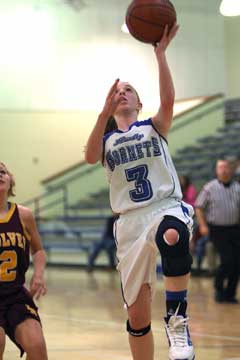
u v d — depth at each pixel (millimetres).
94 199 19984
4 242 4508
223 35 21766
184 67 21391
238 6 17094
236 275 10188
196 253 14633
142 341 4621
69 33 20578
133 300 4520
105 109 4496
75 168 20516
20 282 4582
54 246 19422
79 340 7102
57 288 13047
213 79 21703
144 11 4430
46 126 20578
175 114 20375
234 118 20922
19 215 4652
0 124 20188
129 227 4438
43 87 20453
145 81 20922
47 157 20609
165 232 4121
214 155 18156
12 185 4742
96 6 20750
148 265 4445
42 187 20531
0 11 19953
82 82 20688
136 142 4453
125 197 4469
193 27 21516
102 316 9016
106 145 4566
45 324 8312
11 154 20297
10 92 20188
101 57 20828
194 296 11086
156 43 4555
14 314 4453
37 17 20281
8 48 20062
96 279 15094
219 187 10227
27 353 4332
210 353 6195
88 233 18766
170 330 4156
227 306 9805
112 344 6836
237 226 10172
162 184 4426
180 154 19969
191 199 14195
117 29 20922
